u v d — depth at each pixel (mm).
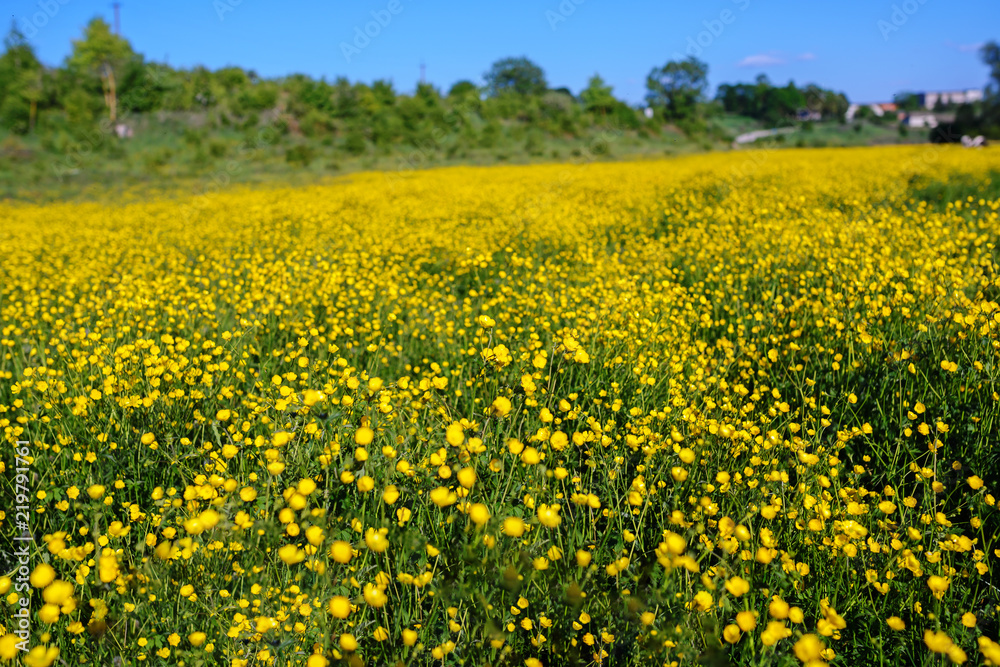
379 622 1917
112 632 1812
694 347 4211
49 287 6598
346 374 3217
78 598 1954
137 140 42062
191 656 1799
